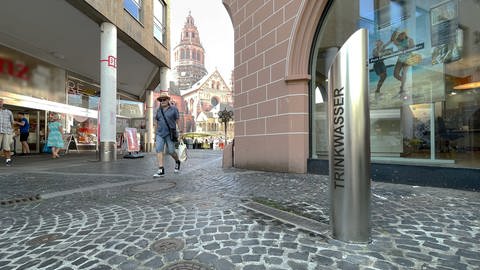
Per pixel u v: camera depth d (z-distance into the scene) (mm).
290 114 6105
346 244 2246
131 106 23766
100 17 9820
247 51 7430
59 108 15047
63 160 10703
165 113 6453
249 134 7301
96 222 2963
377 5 5637
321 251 2133
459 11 4629
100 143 10242
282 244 2271
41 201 3959
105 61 10156
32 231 2756
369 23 5781
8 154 8984
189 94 96938
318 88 6266
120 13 10875
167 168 7820
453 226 2605
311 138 6125
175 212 3230
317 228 2613
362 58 2160
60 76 15406
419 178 4441
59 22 10508
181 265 1959
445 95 4750
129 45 12875
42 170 7402
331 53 6074
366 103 2197
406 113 5219
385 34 5547
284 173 6160
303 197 3830
